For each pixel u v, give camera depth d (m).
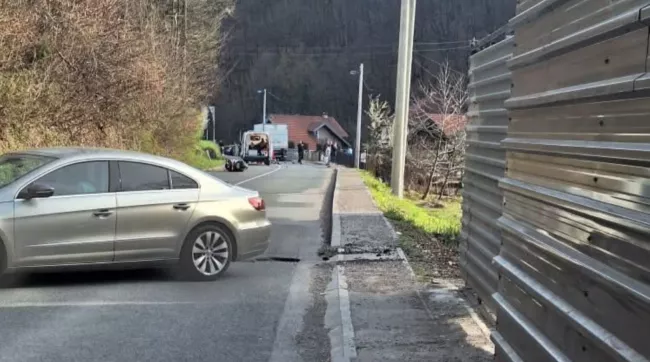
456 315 6.59
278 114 99.88
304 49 99.88
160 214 8.00
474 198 6.80
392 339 5.76
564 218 3.14
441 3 69.38
